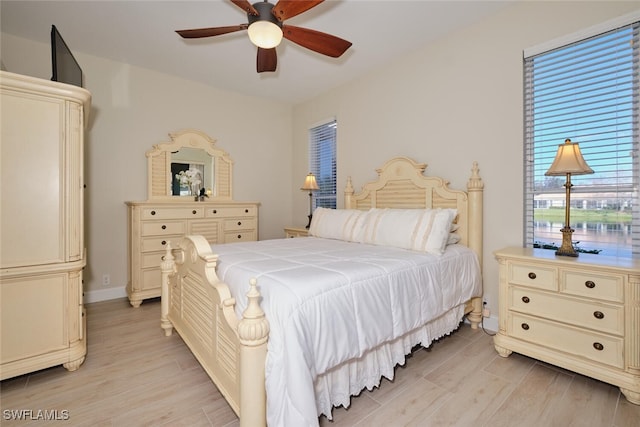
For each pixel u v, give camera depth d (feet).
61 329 6.29
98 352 7.18
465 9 8.02
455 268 7.43
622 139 6.47
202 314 5.98
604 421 4.84
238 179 14.24
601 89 6.73
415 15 8.24
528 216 7.86
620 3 6.37
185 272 6.95
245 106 14.40
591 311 5.67
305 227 14.32
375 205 11.11
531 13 7.56
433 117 9.63
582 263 5.73
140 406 5.25
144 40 9.63
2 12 8.13
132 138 11.48
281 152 15.74
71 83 7.70
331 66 11.29
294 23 8.52
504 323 6.91
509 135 7.96
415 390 5.70
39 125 6.02
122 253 11.32
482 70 8.46
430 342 6.79
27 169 5.90
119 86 11.18
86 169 10.59
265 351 4.15
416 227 7.77
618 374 5.37
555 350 6.12
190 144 12.66
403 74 10.52
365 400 5.40
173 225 11.03
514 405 5.26
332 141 13.79
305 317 4.25
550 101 7.47
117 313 9.72
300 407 3.82
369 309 5.14
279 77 12.35
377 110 11.44
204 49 10.21
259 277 5.06
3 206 5.70
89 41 9.70
